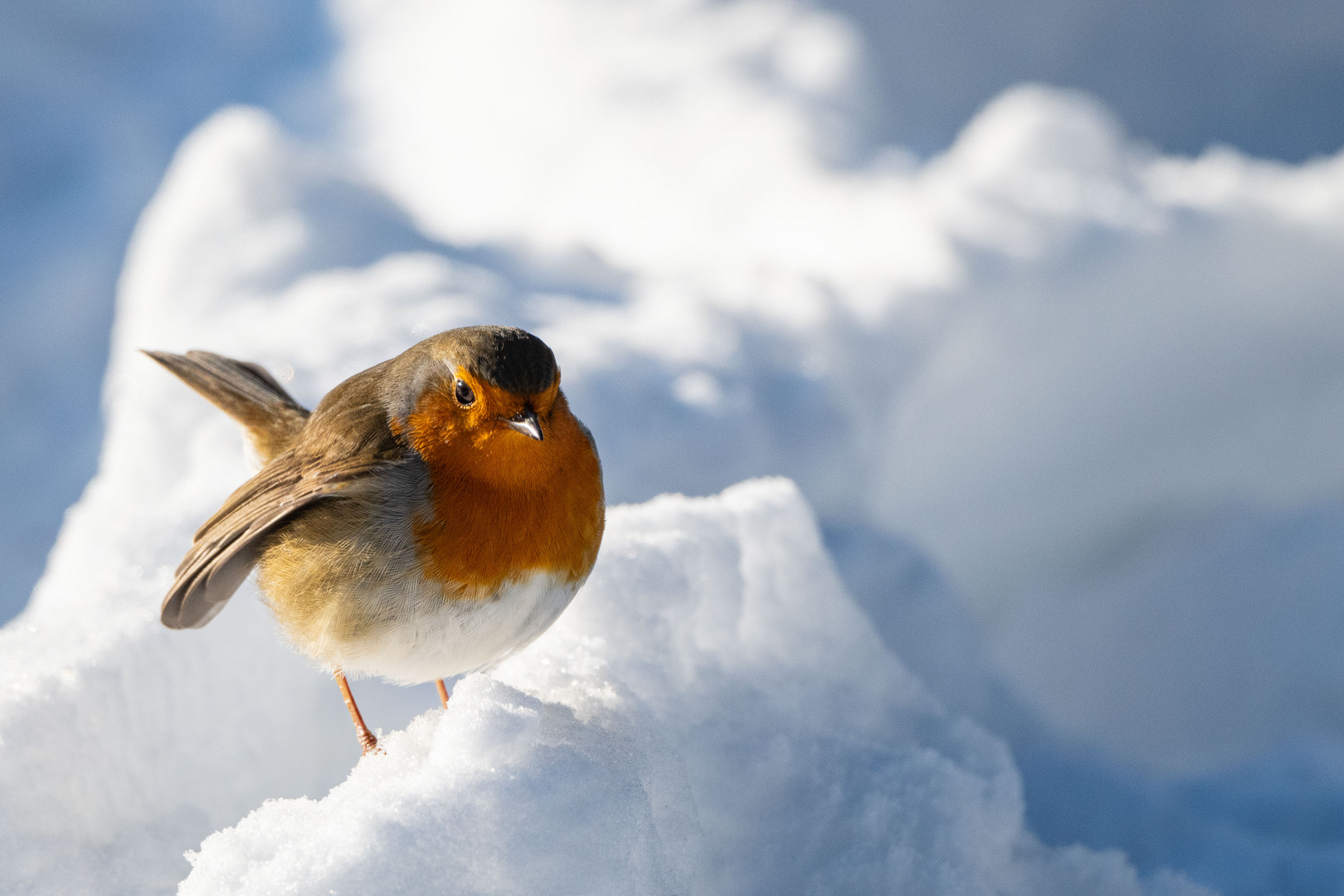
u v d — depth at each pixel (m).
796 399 10.55
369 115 16.56
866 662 6.75
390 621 5.69
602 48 16.25
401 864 4.47
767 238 13.62
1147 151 14.89
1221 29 17.02
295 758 6.71
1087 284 12.24
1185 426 12.72
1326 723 10.43
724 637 6.58
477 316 10.76
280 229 11.82
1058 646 11.84
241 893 4.37
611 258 12.74
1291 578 11.80
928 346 11.70
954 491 12.26
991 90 16.62
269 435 7.53
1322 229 12.80
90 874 5.41
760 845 5.69
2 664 5.91
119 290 13.91
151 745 5.98
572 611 6.24
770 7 16.52
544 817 4.64
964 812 5.75
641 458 9.44
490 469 5.53
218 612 6.08
